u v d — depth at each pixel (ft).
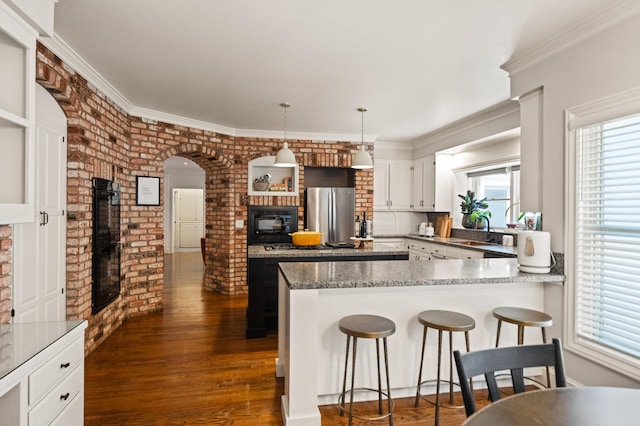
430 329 8.07
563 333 8.16
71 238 9.73
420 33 8.29
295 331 6.86
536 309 8.66
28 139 5.34
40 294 8.59
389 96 12.82
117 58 9.67
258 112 14.85
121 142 13.12
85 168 10.19
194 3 7.14
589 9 7.16
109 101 12.02
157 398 8.03
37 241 8.48
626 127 7.02
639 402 3.58
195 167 34.24
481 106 13.94
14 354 4.26
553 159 8.48
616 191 7.23
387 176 20.94
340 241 18.92
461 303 8.21
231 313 14.75
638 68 6.61
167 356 10.41
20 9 4.94
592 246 7.64
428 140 19.53
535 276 7.91
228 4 7.18
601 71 7.29
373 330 6.38
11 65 5.32
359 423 7.11
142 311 14.42
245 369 9.59
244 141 18.15
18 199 5.33
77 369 5.26
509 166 16.22
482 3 7.06
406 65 10.10
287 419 6.76
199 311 15.03
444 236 19.12
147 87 11.91
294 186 18.75
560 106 8.28
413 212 21.86
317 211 18.71
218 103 13.66
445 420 7.24
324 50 9.21
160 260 15.02
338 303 7.68
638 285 6.77
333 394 7.75
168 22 7.87
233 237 17.95
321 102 13.48
